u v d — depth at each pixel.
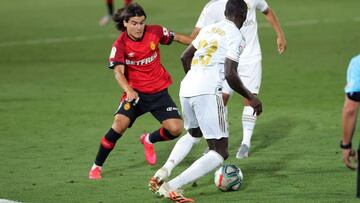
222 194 24.41
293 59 55.72
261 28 72.06
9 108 40.78
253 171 27.52
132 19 25.36
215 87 23.23
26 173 27.62
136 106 26.64
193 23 75.44
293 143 32.03
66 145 32.22
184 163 28.92
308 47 60.94
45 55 59.91
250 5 30.70
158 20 78.69
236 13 23.61
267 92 44.12
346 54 57.16
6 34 72.19
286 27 72.56
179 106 40.69
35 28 76.00
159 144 32.34
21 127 36.06
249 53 30.75
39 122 37.19
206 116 23.20
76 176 27.09
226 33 23.39
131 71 26.28
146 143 27.97
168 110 26.61
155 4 94.62
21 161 29.50
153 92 26.44
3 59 58.38
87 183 26.09
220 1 29.30
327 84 46.19
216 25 23.77
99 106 41.12
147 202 23.61
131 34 25.69
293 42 63.69
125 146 31.92
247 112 30.09
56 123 36.91
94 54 60.09
